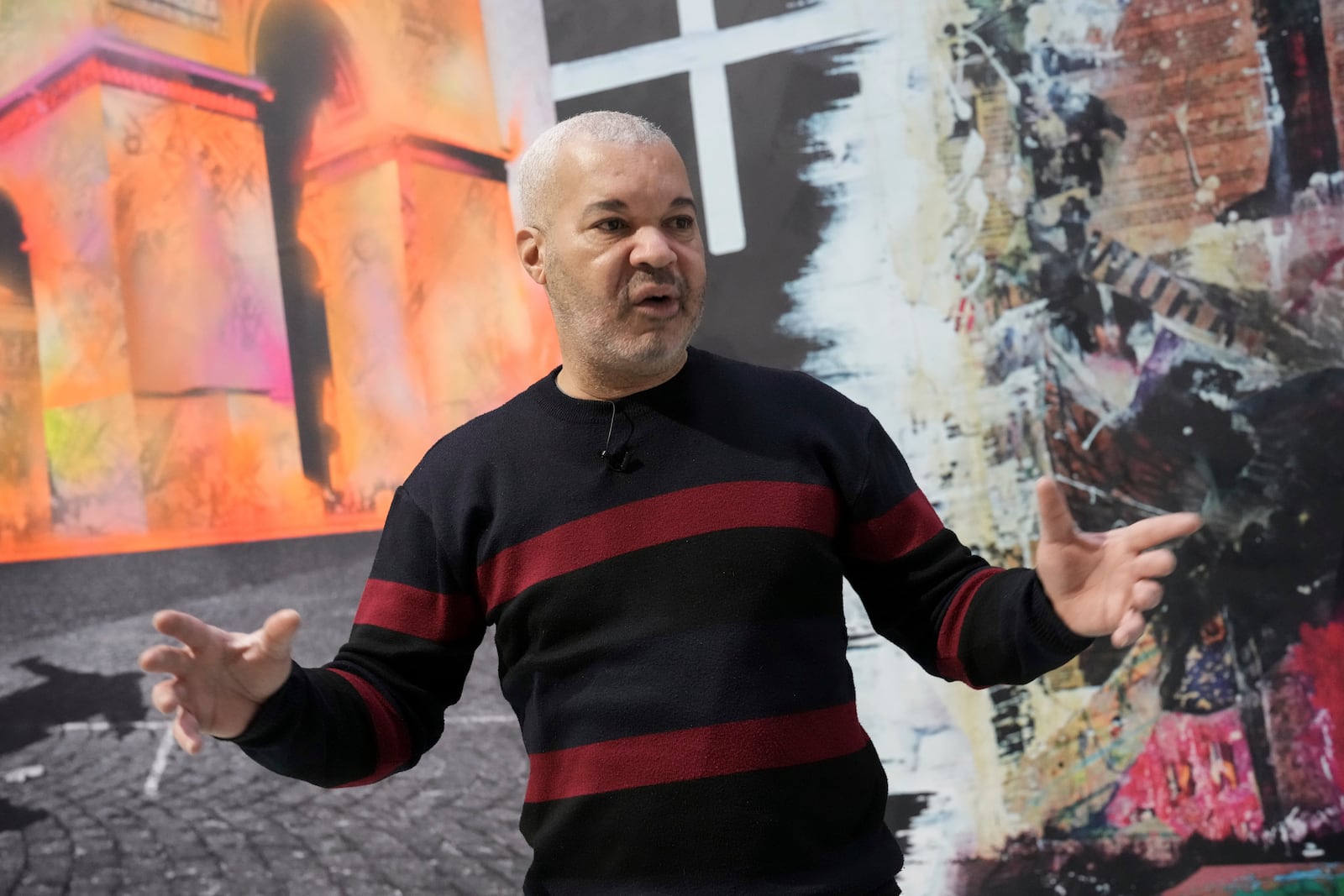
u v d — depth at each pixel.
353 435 2.45
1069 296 2.13
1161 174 2.09
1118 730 2.09
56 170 2.60
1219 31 2.07
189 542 2.49
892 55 2.20
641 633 1.01
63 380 2.57
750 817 0.97
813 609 1.04
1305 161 2.02
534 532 1.08
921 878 2.15
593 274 1.05
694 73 2.30
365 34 2.47
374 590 1.16
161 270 2.53
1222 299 2.06
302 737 0.96
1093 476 2.11
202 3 2.55
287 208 2.50
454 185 2.42
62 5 2.60
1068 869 2.09
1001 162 2.16
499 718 2.33
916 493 1.15
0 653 2.54
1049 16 2.14
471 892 2.30
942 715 2.16
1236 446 2.05
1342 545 1.99
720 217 2.27
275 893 2.37
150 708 2.47
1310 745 2.00
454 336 2.41
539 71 2.38
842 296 2.22
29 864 2.46
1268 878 2.01
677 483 1.05
